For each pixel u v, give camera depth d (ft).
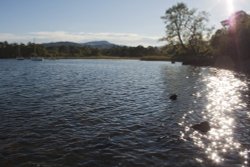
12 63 389.39
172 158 41.01
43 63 385.70
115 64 341.21
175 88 113.50
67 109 72.38
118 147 45.14
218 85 121.08
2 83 129.18
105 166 38.58
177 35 307.17
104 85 124.77
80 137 49.93
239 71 198.59
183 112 69.67
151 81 140.97
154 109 73.15
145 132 53.01
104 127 56.34
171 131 53.67
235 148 45.09
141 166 38.50
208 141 48.14
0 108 72.54
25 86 118.32
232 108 74.18
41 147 45.03
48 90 106.73
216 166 38.68
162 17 307.17
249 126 57.26
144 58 467.11
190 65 284.00
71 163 39.42
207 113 68.64
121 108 74.43
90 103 81.05
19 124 57.82
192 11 298.76
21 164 39.04
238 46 221.05
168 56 461.37
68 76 172.45
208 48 301.63
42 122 59.52
